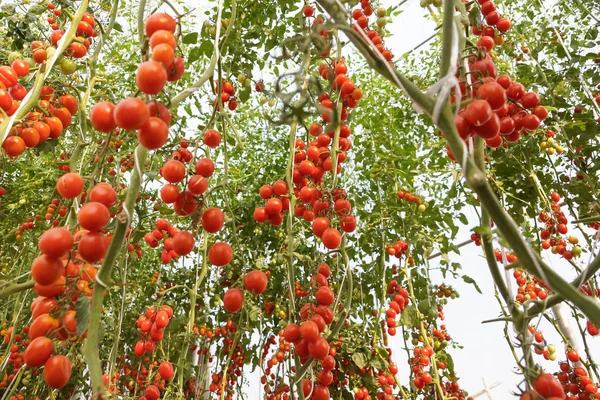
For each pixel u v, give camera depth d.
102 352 3.10
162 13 1.01
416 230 2.85
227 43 2.04
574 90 2.92
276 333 3.13
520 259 0.65
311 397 1.40
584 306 0.62
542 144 2.67
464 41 1.07
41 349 0.82
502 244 0.74
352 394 2.63
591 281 2.21
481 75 0.97
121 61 3.43
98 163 1.35
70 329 0.87
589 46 2.69
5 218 3.00
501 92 0.87
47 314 0.87
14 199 3.08
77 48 1.51
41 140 1.30
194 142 1.33
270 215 1.51
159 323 1.70
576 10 3.08
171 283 3.27
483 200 0.65
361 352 2.57
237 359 3.15
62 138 2.95
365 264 3.04
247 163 3.52
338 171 1.56
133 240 2.14
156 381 2.42
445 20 0.80
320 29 0.81
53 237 0.84
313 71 1.94
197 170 1.22
